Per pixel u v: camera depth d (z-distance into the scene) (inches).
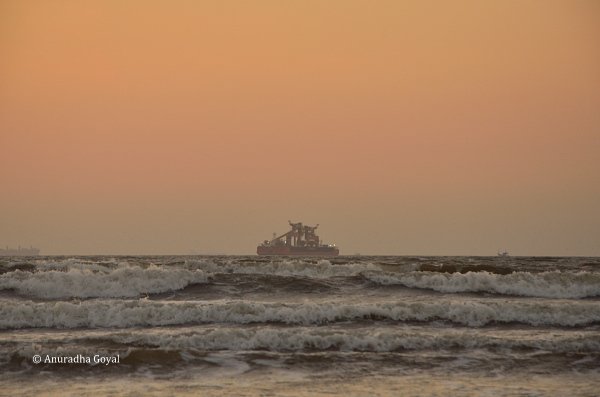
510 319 3533.5
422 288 4500.5
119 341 2972.4
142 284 4279.0
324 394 2337.6
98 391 2364.7
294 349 2960.1
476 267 5393.7
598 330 3403.1
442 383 2498.8
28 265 4975.4
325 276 4781.0
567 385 2497.5
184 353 2800.2
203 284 4416.8
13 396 2310.5
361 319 3489.2
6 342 2920.8
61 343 2945.4
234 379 2527.1
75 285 4158.5
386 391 2384.4
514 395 2356.1
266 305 3499.0
